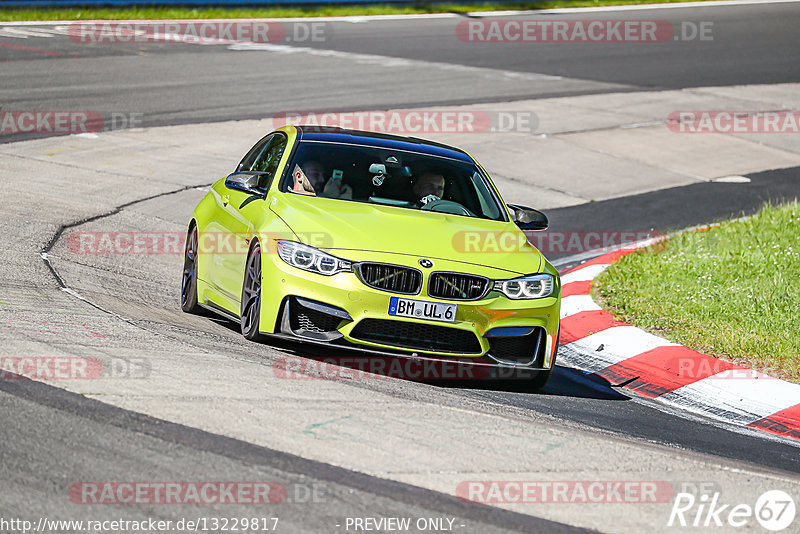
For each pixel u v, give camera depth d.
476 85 87.25
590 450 21.22
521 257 27.19
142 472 17.05
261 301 25.89
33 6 111.88
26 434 18.05
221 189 32.31
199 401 20.81
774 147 74.25
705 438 24.61
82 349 23.64
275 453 18.50
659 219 53.94
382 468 18.44
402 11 133.25
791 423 27.02
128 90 74.00
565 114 78.88
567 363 31.69
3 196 44.28
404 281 25.36
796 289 38.16
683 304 36.50
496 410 23.83
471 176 30.77
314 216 26.84
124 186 49.75
